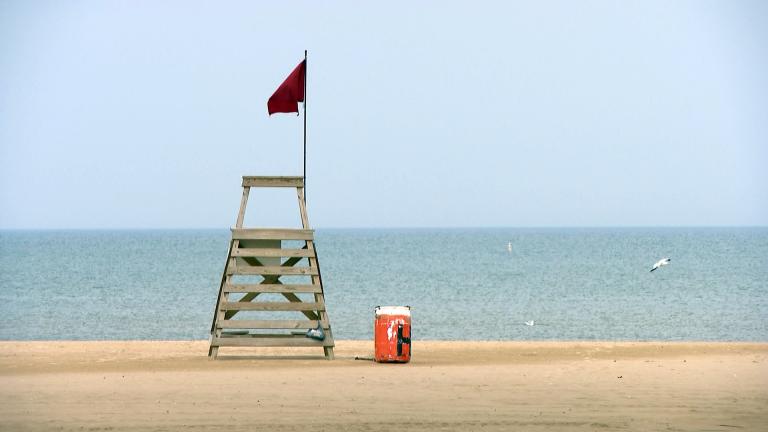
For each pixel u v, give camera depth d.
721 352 43.09
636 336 66.38
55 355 41.66
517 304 94.12
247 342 39.62
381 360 38.28
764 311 85.50
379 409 26.94
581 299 100.75
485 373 34.50
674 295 105.56
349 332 68.25
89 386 30.97
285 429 24.19
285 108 41.97
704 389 30.50
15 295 106.19
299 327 39.72
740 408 27.19
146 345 47.69
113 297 103.12
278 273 39.44
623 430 24.22
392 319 38.38
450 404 27.75
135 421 25.14
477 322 76.00
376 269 173.38
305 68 41.41
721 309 87.81
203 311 85.88
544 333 68.38
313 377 33.22
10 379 32.59
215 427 24.41
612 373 34.47
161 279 139.38
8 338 64.75
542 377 33.38
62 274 154.38
